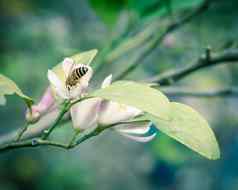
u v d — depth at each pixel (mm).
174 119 394
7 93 397
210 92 697
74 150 1668
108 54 694
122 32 701
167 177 1604
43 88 1351
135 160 1671
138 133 410
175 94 691
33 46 1359
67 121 539
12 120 1473
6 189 1652
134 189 1670
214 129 1393
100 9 711
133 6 688
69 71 404
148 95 370
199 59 642
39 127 524
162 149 1171
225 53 633
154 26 703
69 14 1345
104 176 1694
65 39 1331
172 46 904
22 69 1350
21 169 1660
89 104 408
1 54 1368
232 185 1485
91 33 1291
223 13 823
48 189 1660
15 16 1383
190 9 730
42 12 1372
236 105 1355
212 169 1498
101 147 1695
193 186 1544
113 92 372
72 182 1654
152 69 980
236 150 1434
